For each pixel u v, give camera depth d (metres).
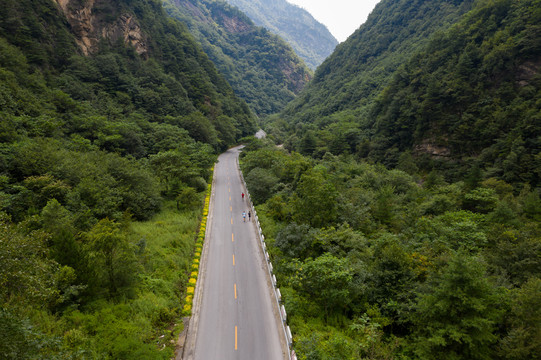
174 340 18.77
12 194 27.39
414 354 18.02
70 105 58.00
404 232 34.25
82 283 18.45
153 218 38.53
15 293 13.18
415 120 75.44
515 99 58.28
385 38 147.00
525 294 17.16
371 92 118.88
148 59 94.19
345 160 72.06
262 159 62.84
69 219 24.55
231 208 47.66
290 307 22.12
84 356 12.15
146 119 74.31
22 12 65.88
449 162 65.94
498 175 51.81
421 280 22.22
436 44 82.44
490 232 29.27
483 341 16.52
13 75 49.81
